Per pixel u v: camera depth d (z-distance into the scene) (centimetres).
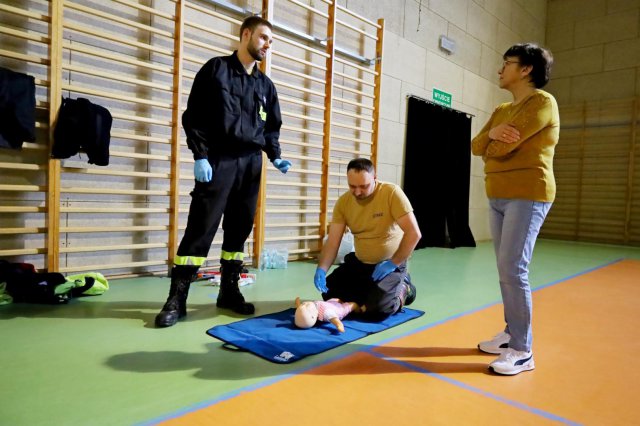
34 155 271
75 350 172
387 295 220
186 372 154
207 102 214
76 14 283
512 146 156
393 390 146
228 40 360
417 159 548
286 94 406
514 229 160
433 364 170
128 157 307
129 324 207
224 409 128
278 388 144
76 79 283
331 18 427
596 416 133
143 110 315
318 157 428
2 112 238
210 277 313
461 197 611
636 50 681
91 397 133
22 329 196
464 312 248
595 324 233
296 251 413
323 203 437
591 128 716
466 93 630
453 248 564
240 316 227
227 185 220
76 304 239
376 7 491
